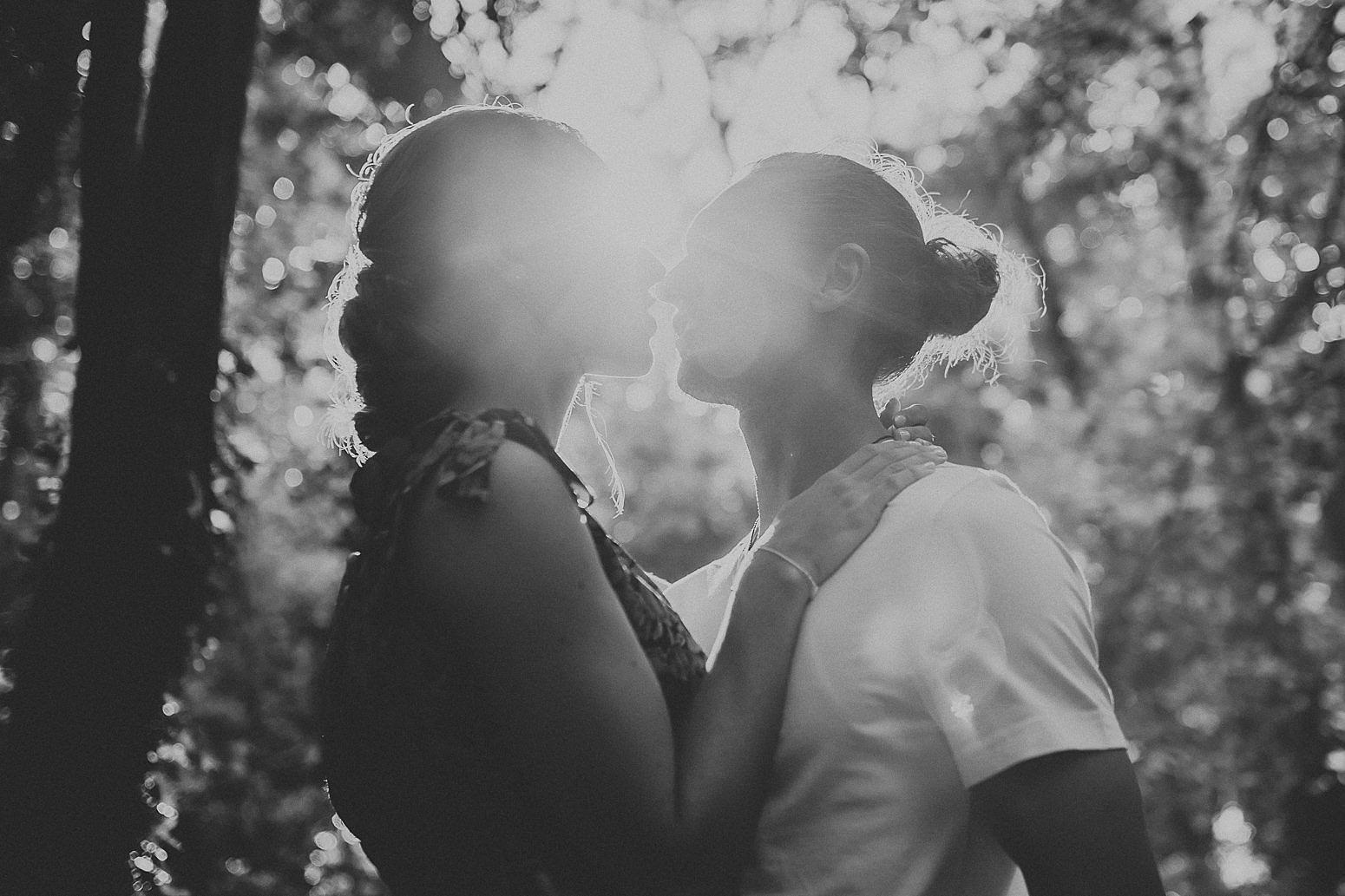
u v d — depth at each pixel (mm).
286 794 6348
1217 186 10656
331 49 6766
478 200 1766
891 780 1731
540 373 1788
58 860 3094
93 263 3271
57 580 3199
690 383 2084
